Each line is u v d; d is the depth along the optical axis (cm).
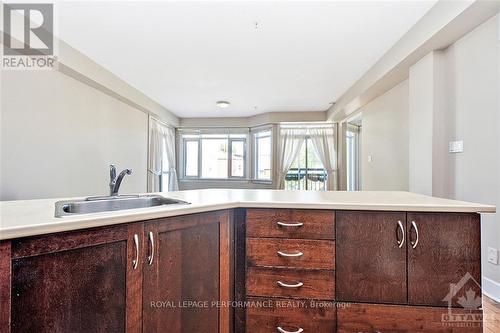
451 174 264
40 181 286
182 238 124
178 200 148
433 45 259
